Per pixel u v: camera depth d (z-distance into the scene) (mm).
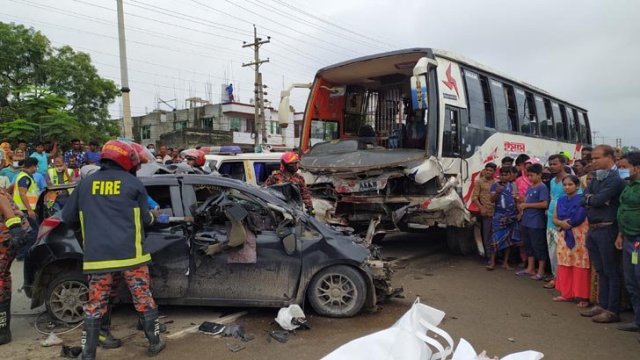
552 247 6297
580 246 5488
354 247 5082
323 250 4996
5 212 4211
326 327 4805
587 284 5480
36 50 24234
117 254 3938
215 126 46688
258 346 4359
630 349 4285
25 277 4910
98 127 26578
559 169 6191
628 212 4445
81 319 4926
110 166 4145
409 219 7605
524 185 7195
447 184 7422
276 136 48281
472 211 7770
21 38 24047
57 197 6203
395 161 7414
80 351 4246
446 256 8484
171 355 4188
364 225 8281
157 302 4945
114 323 4996
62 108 15000
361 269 5000
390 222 7832
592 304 5473
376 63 8398
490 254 7523
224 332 4633
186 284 4918
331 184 8078
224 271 4941
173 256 4891
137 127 51906
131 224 4039
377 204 7750
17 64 24016
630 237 4469
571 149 14266
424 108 7535
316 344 4387
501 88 10000
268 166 10430
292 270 4984
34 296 4855
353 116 9938
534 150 11406
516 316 5191
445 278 6863
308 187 8289
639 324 4594
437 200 7266
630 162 4418
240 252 4910
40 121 14234
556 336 4609
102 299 3988
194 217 4953
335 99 9586
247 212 4875
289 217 5043
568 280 5695
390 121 9617
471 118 8578
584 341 4480
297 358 4102
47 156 10094
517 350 4281
